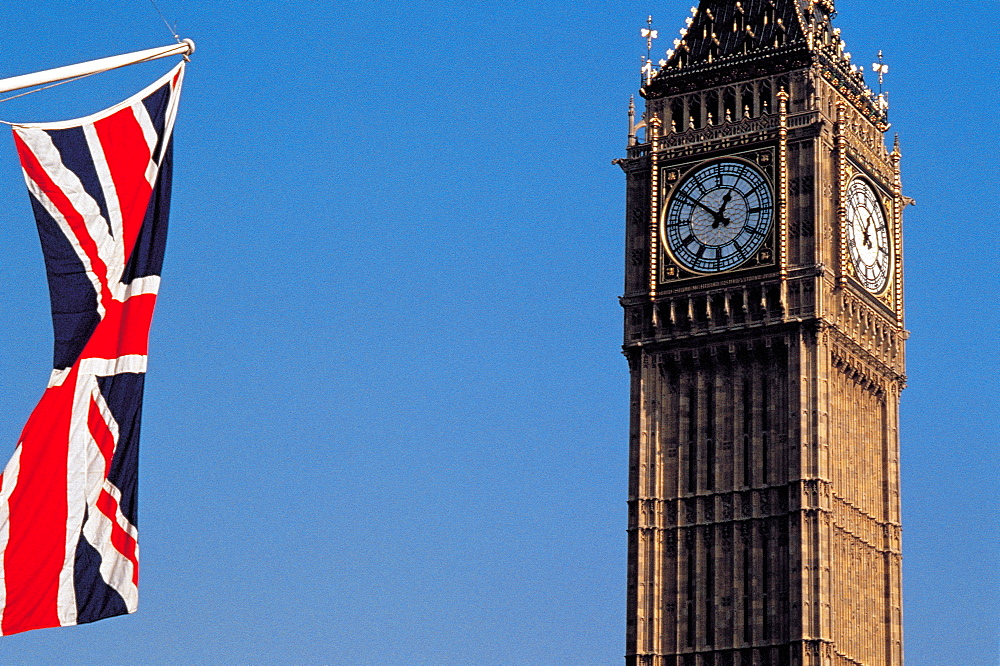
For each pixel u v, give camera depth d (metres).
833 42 129.88
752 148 125.75
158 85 48.09
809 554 118.50
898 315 132.38
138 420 46.50
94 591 45.22
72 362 46.00
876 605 126.38
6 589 44.41
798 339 121.94
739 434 122.81
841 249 124.69
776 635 118.31
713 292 124.81
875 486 128.62
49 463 45.41
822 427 120.38
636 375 126.62
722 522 121.81
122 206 47.00
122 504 45.94
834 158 126.12
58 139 46.50
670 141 129.12
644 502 124.06
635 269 128.38
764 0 130.88
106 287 46.50
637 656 121.44
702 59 129.88
